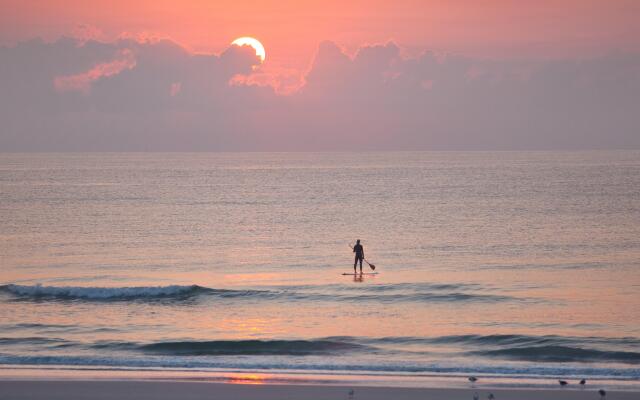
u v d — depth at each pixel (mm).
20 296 87438
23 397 47844
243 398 47750
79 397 47938
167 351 61875
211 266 117500
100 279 105375
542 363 57344
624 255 123500
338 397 47844
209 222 190000
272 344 62844
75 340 65312
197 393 48844
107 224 184750
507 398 47531
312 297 87312
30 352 60781
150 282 102688
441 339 65375
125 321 74250
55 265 118625
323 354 60688
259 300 85500
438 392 48938
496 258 122312
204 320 74875
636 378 52625
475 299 84875
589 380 52125
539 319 74062
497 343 64125
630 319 73625
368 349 62188
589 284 95125
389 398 47656
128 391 49188
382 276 105125
